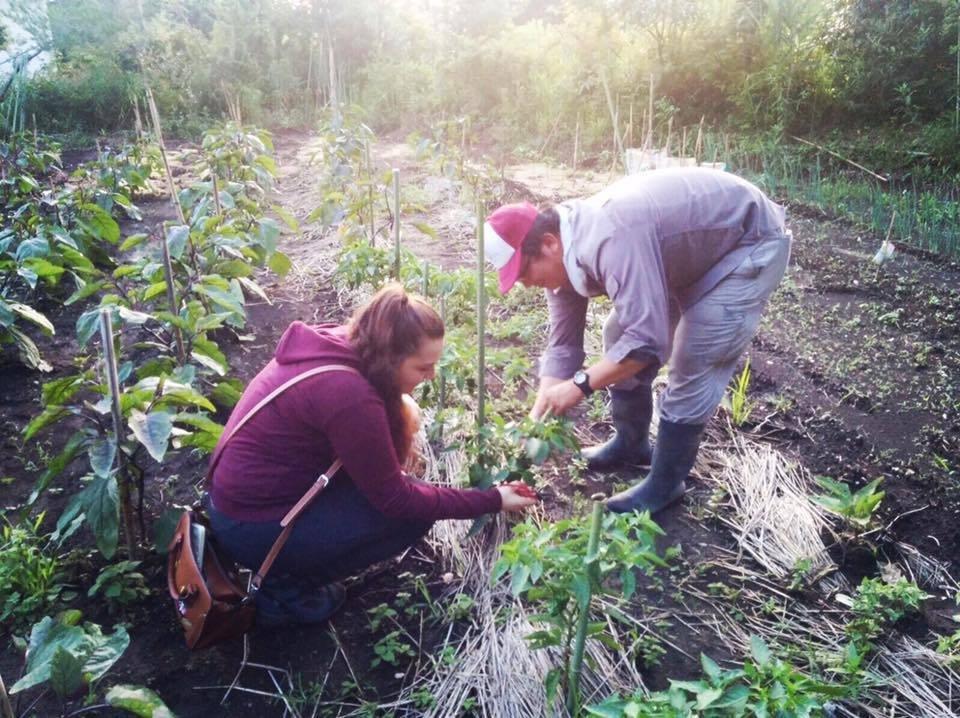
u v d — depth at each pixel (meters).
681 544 3.27
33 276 4.28
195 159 9.38
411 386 2.56
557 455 3.78
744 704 2.13
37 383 4.40
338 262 5.45
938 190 7.87
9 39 13.51
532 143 10.60
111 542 2.73
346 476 2.67
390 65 12.93
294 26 13.98
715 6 10.09
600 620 2.84
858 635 2.80
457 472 3.51
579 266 2.83
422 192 7.68
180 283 4.32
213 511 2.63
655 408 4.10
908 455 3.84
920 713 2.57
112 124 12.71
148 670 2.66
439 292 4.22
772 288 3.02
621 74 10.45
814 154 9.09
